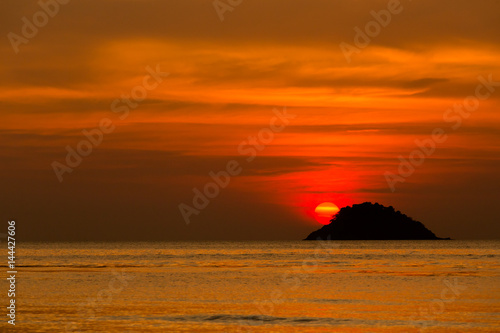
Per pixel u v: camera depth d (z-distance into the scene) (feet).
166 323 187.62
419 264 518.37
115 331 174.60
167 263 551.59
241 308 221.87
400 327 180.86
